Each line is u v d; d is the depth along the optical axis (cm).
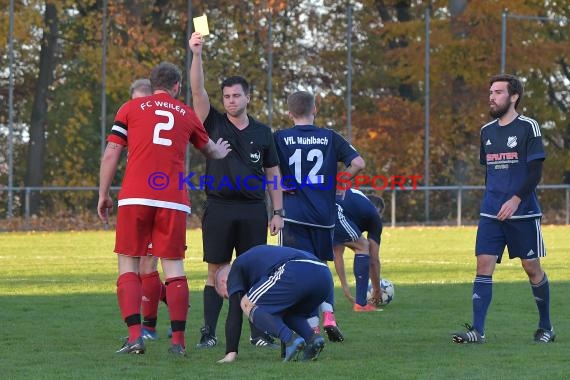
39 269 4159
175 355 1983
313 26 8662
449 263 4503
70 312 2752
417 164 8469
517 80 2231
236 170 2178
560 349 2088
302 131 2327
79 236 6456
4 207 7381
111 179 2017
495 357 1970
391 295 2952
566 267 4281
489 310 2809
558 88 9494
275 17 8331
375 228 2869
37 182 7688
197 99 2173
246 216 2191
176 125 2000
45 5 7762
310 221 2306
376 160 8481
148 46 7950
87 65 7862
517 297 3127
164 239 1981
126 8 7906
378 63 8744
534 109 9169
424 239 6203
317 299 1908
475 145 8550
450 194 7950
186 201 2008
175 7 8225
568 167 9219
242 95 2181
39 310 2797
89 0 7881
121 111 2014
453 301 3061
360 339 2261
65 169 7888
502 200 2220
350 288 3453
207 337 2144
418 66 8550
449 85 8594
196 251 5194
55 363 1883
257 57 8250
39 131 7719
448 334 2345
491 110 2244
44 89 7750
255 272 1898
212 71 8112
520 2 8625
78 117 7906
